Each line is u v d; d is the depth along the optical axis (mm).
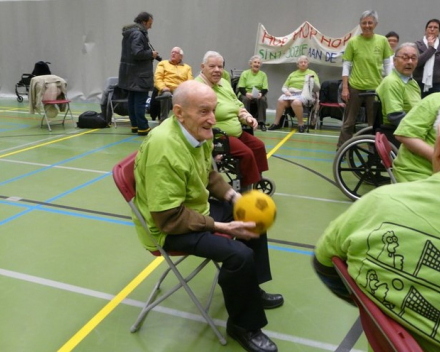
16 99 12531
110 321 2459
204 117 2049
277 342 2314
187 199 2199
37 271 2957
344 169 4496
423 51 6824
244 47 10289
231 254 2043
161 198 2020
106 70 11625
